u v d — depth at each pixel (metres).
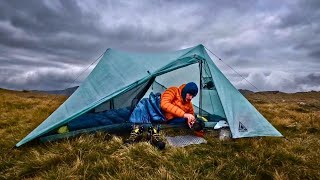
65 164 1.61
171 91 2.24
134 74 2.39
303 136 2.54
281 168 1.61
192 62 2.50
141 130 2.04
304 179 1.52
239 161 1.69
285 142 2.17
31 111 3.90
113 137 2.07
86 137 2.04
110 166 1.59
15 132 2.50
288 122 3.19
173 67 2.37
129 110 2.59
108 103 2.80
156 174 1.48
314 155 1.89
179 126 2.26
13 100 5.57
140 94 2.93
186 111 2.28
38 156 1.73
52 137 2.05
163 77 3.02
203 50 2.56
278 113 4.03
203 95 2.66
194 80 2.97
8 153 1.86
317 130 2.88
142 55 2.81
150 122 2.15
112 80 2.40
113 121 2.34
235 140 2.15
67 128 2.15
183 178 1.43
